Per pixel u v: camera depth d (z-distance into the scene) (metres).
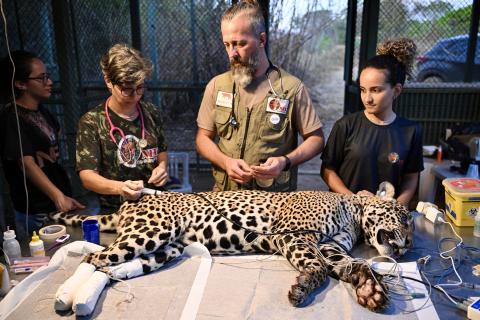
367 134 1.99
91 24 3.43
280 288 1.29
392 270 1.38
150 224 1.45
